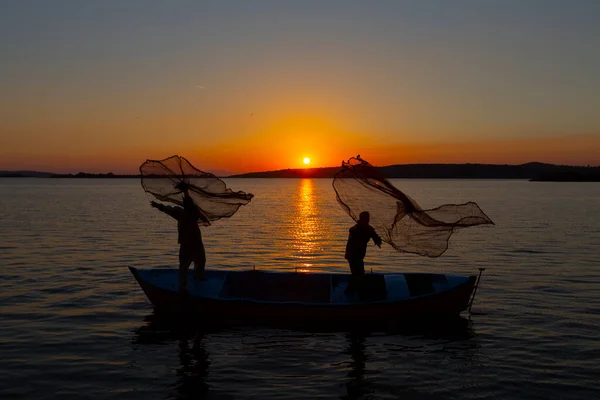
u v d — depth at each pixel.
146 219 36.09
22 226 30.91
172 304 11.55
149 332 10.70
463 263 18.78
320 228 31.34
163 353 9.59
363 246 11.80
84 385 8.20
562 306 12.69
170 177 11.59
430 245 11.80
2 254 20.02
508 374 8.70
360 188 11.61
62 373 8.63
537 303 12.98
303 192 103.75
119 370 8.80
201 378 8.53
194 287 11.98
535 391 8.07
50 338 10.25
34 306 12.39
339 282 12.52
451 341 10.30
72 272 16.48
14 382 8.26
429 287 12.30
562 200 63.78
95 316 11.70
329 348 9.94
